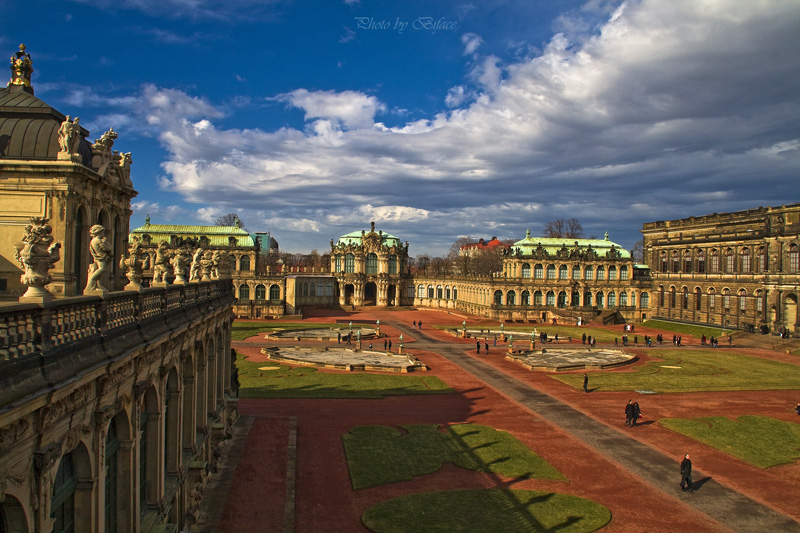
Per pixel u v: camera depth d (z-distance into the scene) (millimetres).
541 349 91875
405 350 90750
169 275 26156
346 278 172500
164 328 21828
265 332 107938
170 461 25656
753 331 111625
